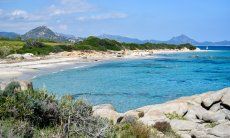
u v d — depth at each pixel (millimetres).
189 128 19094
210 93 27391
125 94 37562
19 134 7230
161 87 44750
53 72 59156
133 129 11695
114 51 125500
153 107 23797
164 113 22766
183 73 65875
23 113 8602
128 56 115938
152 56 123938
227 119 21000
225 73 66812
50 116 9062
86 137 7848
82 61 86500
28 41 104562
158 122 17969
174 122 19812
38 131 8164
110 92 38656
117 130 10797
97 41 129375
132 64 85625
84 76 55281
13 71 54625
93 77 54375
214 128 17812
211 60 108875
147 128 12812
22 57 81750
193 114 22828
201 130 18516
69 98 10445
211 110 24797
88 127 8180
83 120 8633
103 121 9344
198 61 103250
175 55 138875
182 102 26109
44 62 75312
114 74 60344
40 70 60250
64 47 110562
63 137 7543
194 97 27875
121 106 30625
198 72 68625
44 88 10344
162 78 56031
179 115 22688
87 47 117062
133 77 56312
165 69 74125
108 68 72438
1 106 8609
